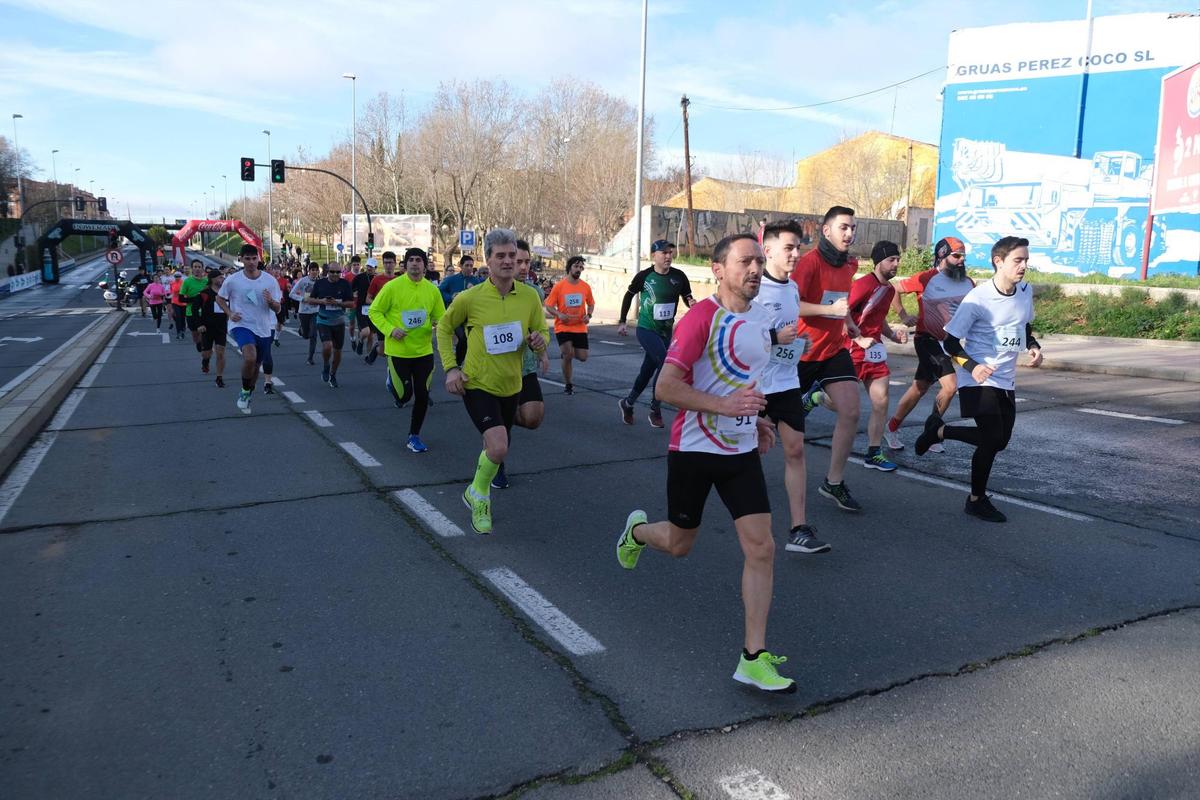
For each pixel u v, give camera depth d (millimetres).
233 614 4098
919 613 4098
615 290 32031
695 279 28469
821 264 5441
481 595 4340
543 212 59031
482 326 5469
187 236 59062
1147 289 17625
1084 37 23219
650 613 4117
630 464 7258
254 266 9883
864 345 5715
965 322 5414
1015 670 3514
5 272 76375
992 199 25234
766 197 59656
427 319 7789
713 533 5367
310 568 4723
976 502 5617
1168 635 3852
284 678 3467
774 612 4113
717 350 3363
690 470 3447
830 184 56188
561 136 58594
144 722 3137
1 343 23188
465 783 2756
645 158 57188
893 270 6359
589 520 5641
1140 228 22859
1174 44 22000
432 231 62906
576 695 3320
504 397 5672
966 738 3008
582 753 2920
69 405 10625
